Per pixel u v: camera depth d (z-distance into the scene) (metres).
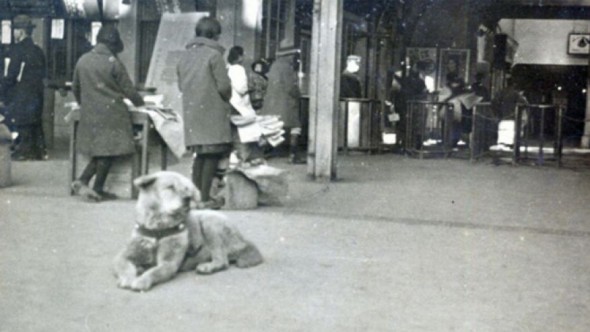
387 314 9.30
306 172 17.08
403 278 10.19
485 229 12.34
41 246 10.80
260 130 12.96
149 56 21.22
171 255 9.80
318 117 15.94
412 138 21.17
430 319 9.23
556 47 45.38
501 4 32.53
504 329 9.09
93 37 21.67
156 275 9.67
